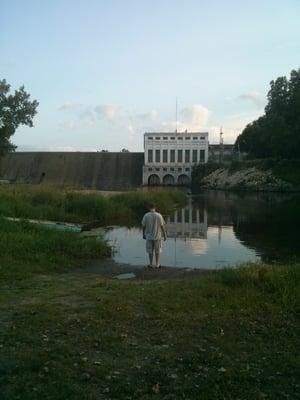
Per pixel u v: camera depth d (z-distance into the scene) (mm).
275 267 13656
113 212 36531
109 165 164625
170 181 166125
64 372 6895
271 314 9953
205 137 165000
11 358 7312
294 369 7211
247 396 6367
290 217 43062
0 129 75875
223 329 9023
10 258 16266
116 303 10727
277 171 112250
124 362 7406
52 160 163125
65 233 21641
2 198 31766
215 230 33062
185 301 10922
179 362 7453
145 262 19438
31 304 10703
